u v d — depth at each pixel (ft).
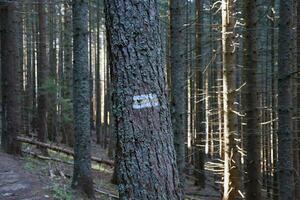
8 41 45.93
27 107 98.07
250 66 42.70
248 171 42.75
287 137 30.89
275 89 74.18
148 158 12.04
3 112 46.52
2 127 46.65
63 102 76.23
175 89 29.76
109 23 12.37
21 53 98.99
